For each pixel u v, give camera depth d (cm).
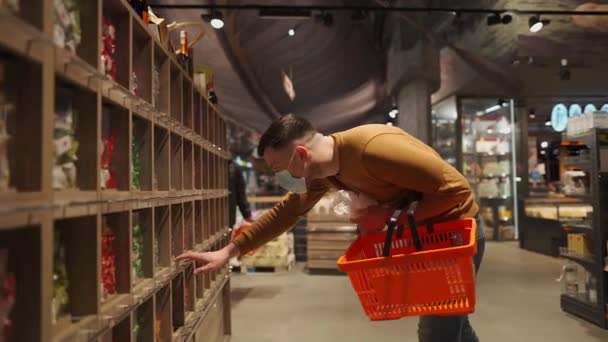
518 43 662
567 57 696
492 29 642
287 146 174
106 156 133
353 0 740
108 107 136
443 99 999
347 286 529
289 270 640
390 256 153
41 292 88
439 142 1031
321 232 610
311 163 172
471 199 177
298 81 966
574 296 404
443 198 167
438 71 796
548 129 1042
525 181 975
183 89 232
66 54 97
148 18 183
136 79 165
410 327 369
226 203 349
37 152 87
